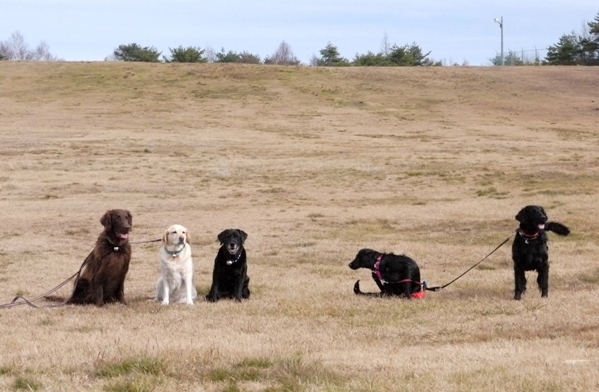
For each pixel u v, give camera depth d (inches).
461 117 2330.2
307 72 2955.2
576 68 3179.1
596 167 1331.2
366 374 287.6
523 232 491.2
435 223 916.6
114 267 477.4
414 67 3191.4
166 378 282.2
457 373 282.2
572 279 585.9
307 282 588.4
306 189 1240.2
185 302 486.6
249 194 1192.2
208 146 1733.5
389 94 2659.9
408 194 1172.5
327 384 268.8
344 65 3858.3
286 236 847.1
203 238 836.0
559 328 392.2
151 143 1754.4
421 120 2261.3
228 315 443.5
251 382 278.7
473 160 1478.8
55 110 2295.8
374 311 454.3
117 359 304.8
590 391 253.1
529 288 548.1
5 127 1984.5
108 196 1167.0
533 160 1456.7
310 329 402.6
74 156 1565.0
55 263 691.4
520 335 377.7
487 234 842.8
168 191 1214.9
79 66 2977.4
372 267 520.7
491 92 2736.2
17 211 1036.5
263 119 2213.3
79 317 439.2
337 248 770.2
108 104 2397.9
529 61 3991.1
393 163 1464.1
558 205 975.6
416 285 515.2
